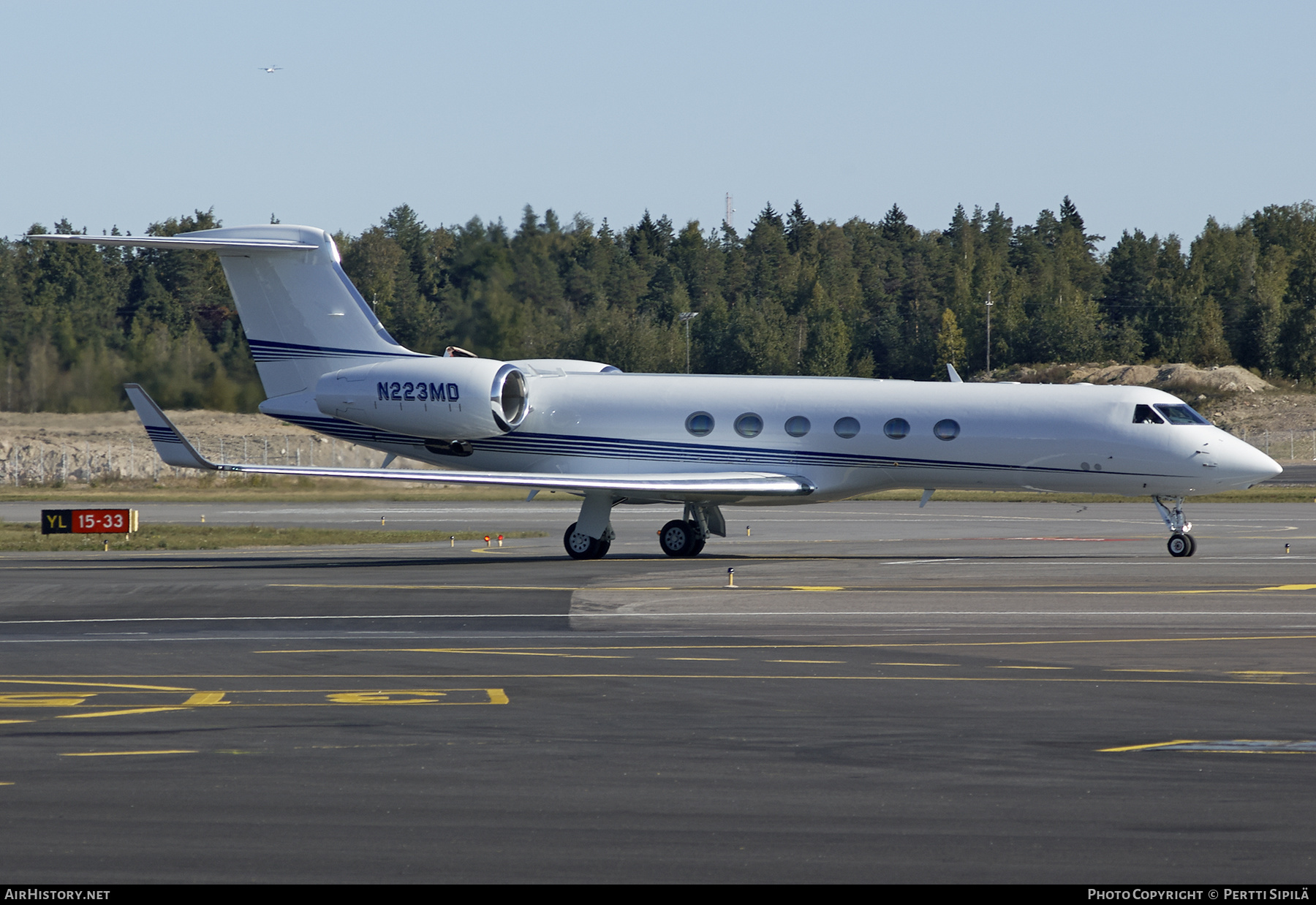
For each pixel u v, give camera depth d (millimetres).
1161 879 30906
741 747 44094
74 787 39031
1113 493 111250
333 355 124188
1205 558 110750
